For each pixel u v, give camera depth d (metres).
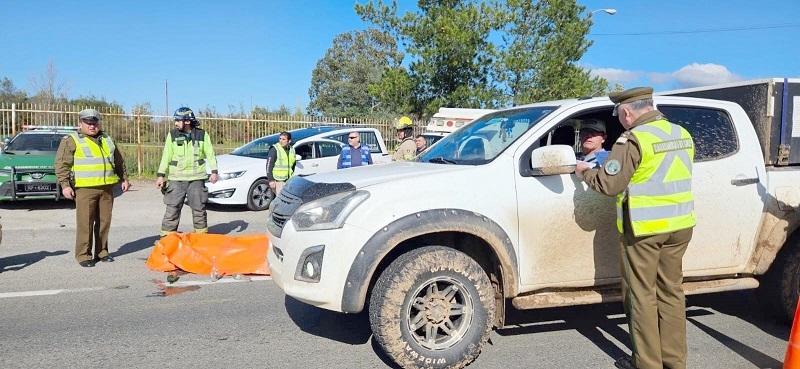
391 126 21.14
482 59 22.20
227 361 4.22
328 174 4.49
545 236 4.16
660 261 3.85
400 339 3.82
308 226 3.89
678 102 4.69
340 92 54.22
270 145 12.75
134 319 5.07
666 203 3.70
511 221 4.06
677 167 3.72
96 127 6.81
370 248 3.75
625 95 3.82
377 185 3.91
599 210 4.27
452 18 21.70
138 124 16.88
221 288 6.06
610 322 5.14
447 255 3.90
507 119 4.80
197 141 7.84
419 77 22.25
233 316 5.20
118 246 8.04
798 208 4.68
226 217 11.00
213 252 6.71
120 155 7.26
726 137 4.73
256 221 10.58
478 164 4.24
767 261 4.68
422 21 21.88
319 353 4.39
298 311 5.37
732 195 4.57
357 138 10.38
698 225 4.50
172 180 7.79
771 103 4.91
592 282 4.33
